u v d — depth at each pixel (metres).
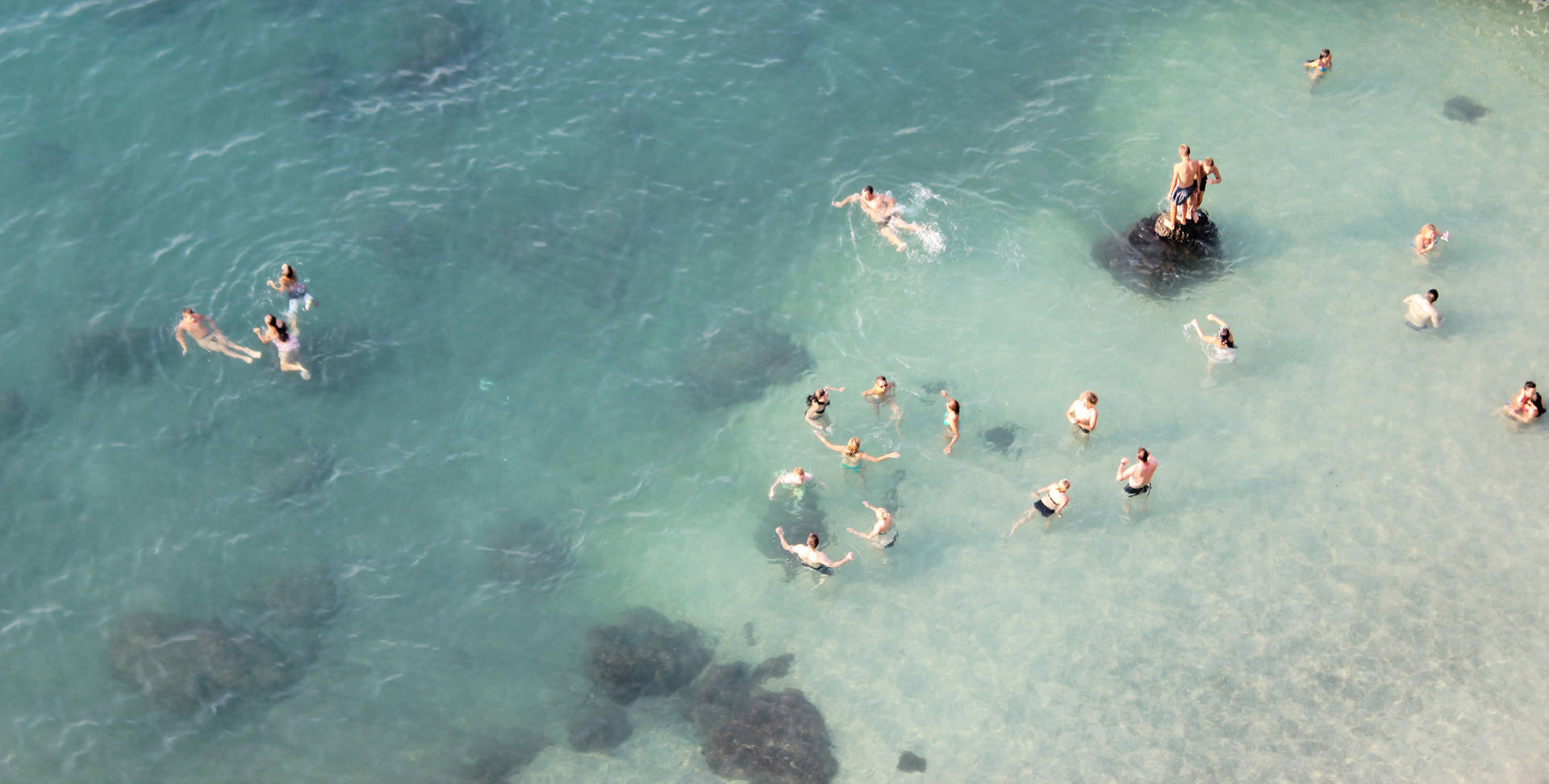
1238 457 21.89
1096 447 22.19
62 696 18.09
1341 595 19.86
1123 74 28.58
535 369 22.91
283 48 27.28
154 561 19.70
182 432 21.22
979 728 18.66
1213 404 22.72
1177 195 24.05
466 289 23.80
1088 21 29.88
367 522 20.66
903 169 26.39
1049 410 22.78
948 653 19.62
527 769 18.33
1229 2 30.30
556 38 28.52
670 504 21.53
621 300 24.06
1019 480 21.80
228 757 17.89
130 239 23.69
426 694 18.94
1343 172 26.42
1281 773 17.77
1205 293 24.50
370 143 25.91
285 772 17.81
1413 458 21.61
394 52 27.50
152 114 25.78
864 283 24.69
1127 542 20.86
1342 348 23.44
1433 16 29.64
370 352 22.64
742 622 20.23
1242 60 28.94
